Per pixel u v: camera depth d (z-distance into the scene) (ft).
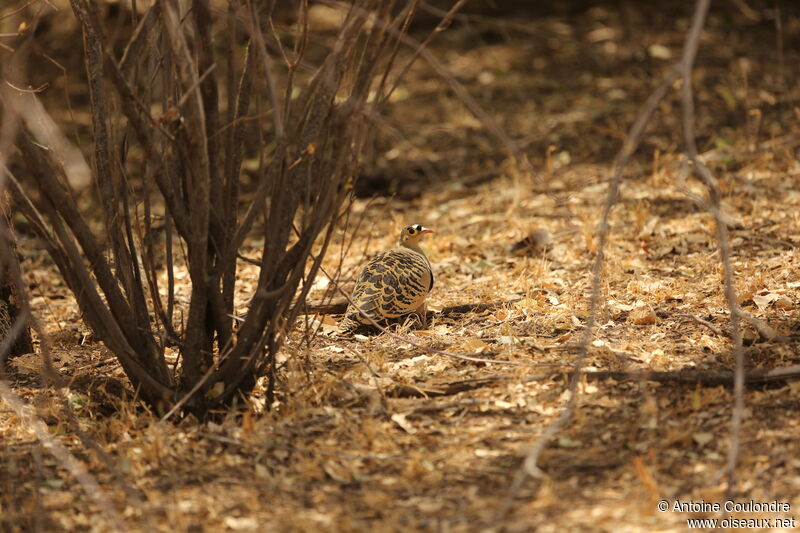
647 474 22.85
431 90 82.58
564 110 73.77
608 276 40.16
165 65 26.76
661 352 31.04
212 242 27.66
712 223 46.11
